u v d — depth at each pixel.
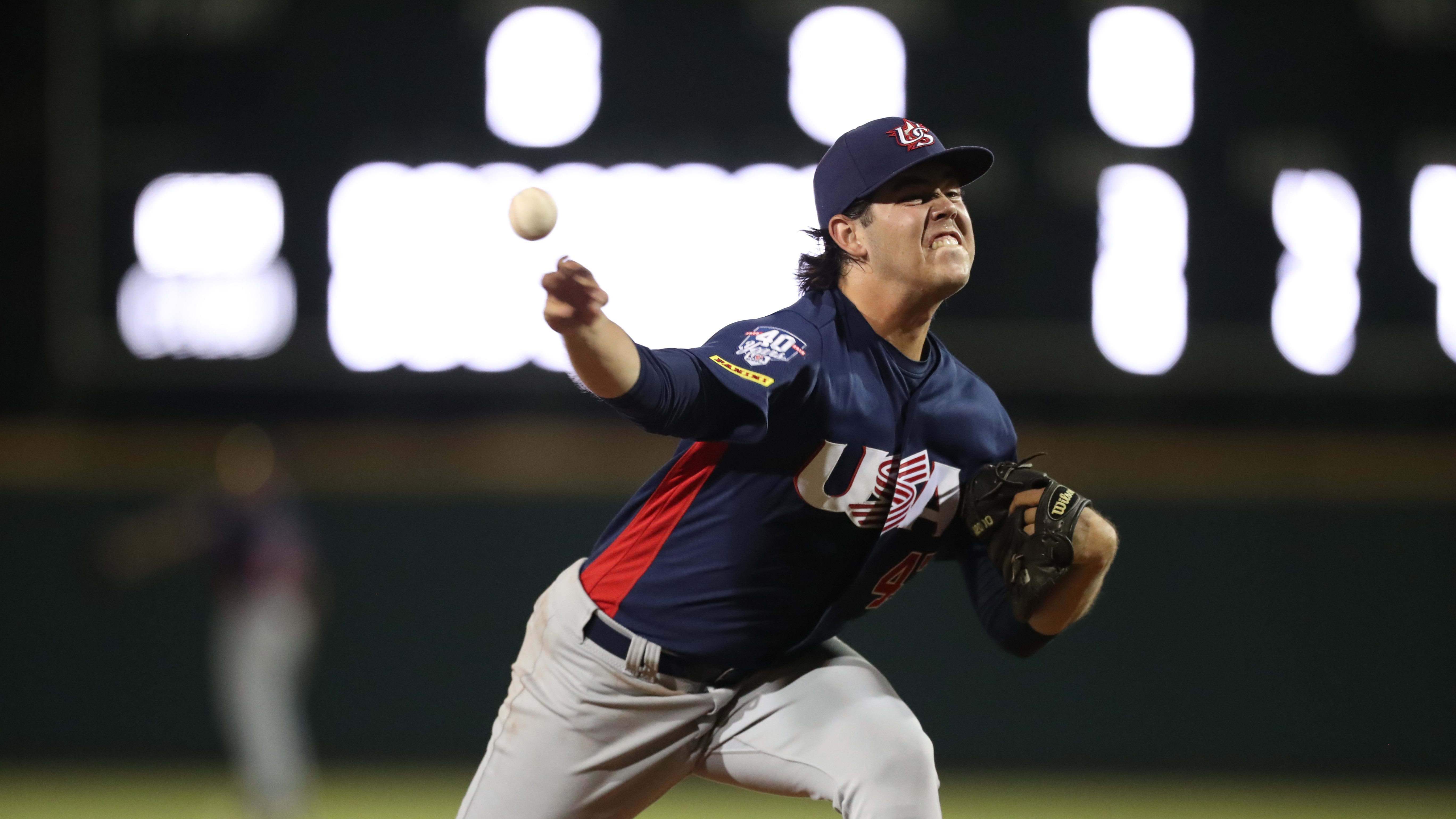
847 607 10.86
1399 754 30.61
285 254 32.53
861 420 10.05
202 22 32.69
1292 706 30.91
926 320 10.45
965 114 32.56
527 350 32.38
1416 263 32.31
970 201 32.69
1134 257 32.41
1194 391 32.38
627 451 32.25
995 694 31.11
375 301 32.47
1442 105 32.38
